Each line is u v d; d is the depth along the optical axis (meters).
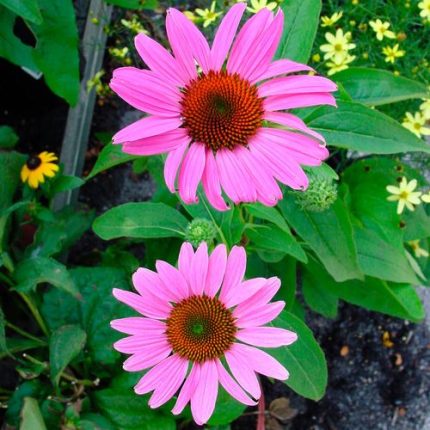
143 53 0.29
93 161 0.55
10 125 0.54
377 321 0.52
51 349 0.38
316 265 0.42
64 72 0.40
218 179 0.30
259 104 0.30
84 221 0.46
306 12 0.35
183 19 0.29
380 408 0.51
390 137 0.34
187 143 0.29
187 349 0.31
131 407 0.40
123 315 0.42
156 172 0.41
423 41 0.48
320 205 0.35
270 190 0.29
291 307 0.42
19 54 0.40
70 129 0.51
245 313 0.31
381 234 0.41
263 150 0.29
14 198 0.44
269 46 0.29
